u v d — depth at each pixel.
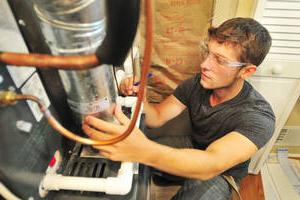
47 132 0.50
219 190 0.90
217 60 0.76
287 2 0.91
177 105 1.08
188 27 1.13
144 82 0.34
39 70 0.47
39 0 0.31
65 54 0.37
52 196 0.52
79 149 0.60
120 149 0.51
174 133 1.20
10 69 0.38
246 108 0.83
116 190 0.48
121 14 0.27
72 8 0.31
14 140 0.40
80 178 0.49
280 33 0.98
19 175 0.41
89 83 0.44
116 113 0.54
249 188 1.47
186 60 1.23
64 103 0.55
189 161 0.60
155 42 1.19
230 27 0.73
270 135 0.80
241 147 0.71
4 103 0.35
